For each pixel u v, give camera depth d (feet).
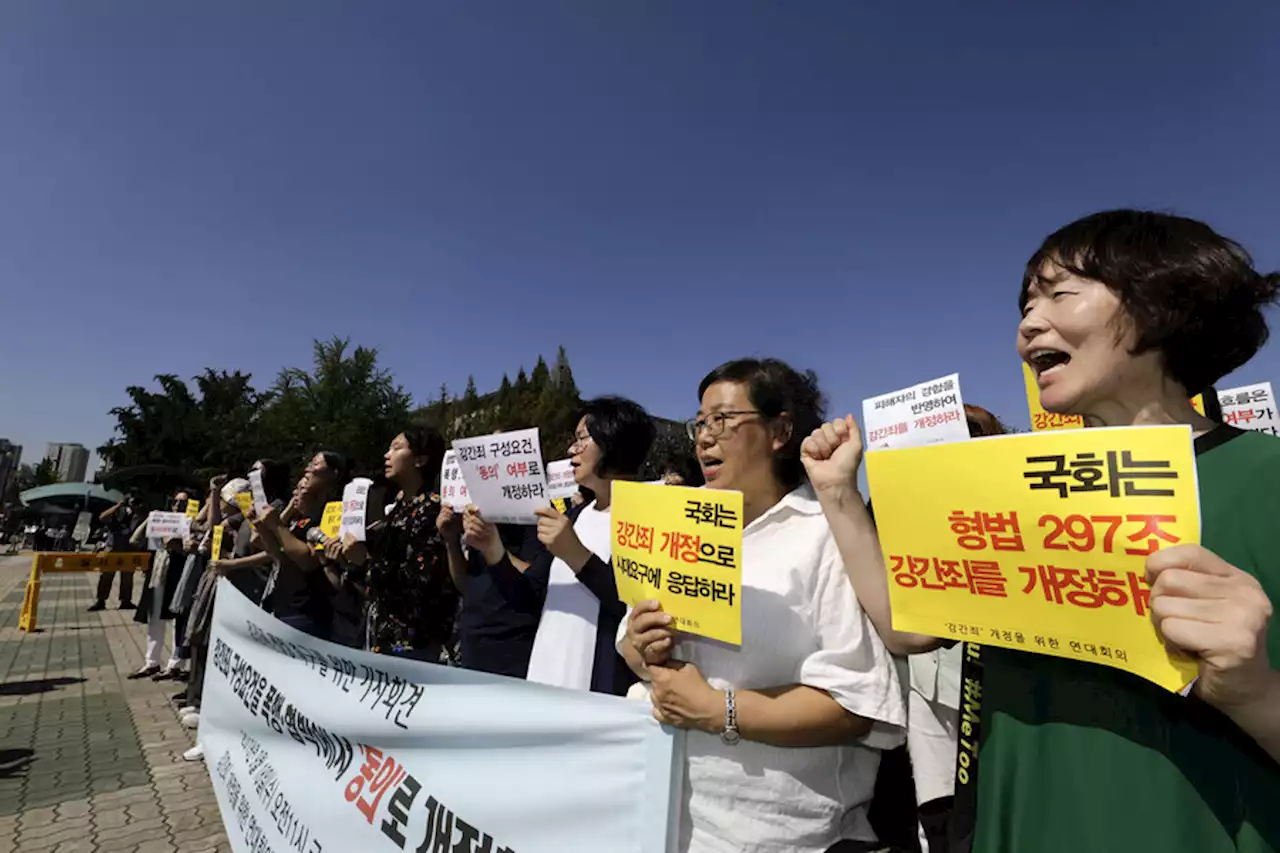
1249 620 2.36
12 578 62.59
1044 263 3.53
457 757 5.92
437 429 12.10
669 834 4.51
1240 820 2.78
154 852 11.18
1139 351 3.22
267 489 16.48
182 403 93.71
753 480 5.22
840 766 4.56
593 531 8.04
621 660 7.32
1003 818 3.36
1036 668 3.38
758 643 4.54
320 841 7.25
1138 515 2.78
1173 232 3.21
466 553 9.73
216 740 11.26
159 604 23.82
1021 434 3.14
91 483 79.61
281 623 9.35
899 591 3.60
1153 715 2.95
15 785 13.87
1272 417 7.13
